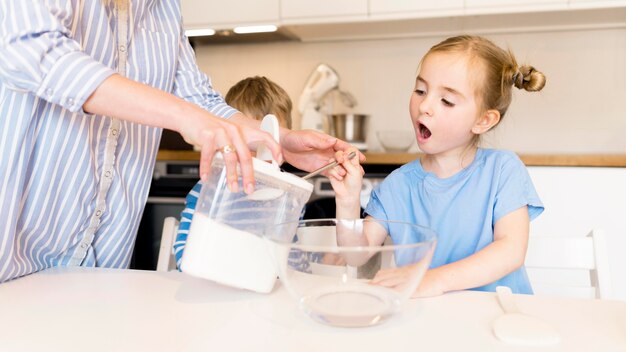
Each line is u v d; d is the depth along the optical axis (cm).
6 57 64
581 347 51
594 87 254
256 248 66
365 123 262
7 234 76
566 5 225
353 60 285
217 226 63
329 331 56
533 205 103
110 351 50
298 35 284
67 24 75
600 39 252
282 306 64
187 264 63
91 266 95
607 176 200
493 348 51
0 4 64
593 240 101
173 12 108
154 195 251
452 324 58
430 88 108
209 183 64
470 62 106
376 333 55
